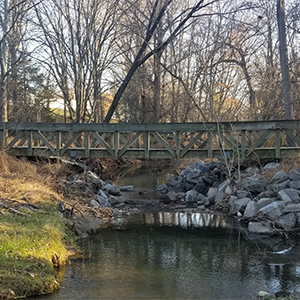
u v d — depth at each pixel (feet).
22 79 78.38
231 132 34.91
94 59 55.62
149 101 85.61
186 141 66.85
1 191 23.89
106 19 55.67
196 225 25.90
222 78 63.10
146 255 19.38
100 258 18.65
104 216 27.40
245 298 14.37
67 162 37.22
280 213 24.21
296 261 18.42
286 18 57.11
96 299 13.83
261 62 64.44
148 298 14.14
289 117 41.91
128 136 77.51
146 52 70.69
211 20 62.34
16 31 53.16
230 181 31.48
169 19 59.82
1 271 13.88
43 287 14.15
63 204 24.61
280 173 29.50
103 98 86.89
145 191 39.86
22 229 17.72
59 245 18.26
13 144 37.99
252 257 19.12
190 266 17.81
